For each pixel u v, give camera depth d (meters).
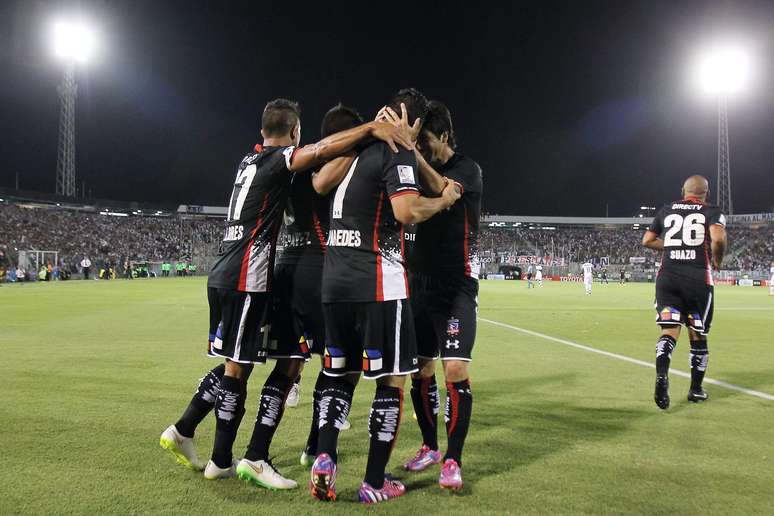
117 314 13.45
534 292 28.05
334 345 3.10
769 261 54.16
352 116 3.33
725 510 2.81
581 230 68.44
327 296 3.07
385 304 3.00
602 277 48.53
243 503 2.87
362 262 3.01
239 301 3.23
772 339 9.98
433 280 3.46
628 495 2.99
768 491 3.06
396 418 3.05
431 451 3.54
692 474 3.31
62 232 47.62
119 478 3.14
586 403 5.08
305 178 3.40
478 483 3.17
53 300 18.05
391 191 2.94
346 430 4.26
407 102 3.16
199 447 3.70
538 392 5.52
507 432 4.16
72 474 3.18
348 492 3.05
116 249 50.75
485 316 14.38
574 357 7.75
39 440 3.76
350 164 3.10
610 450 3.75
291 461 3.56
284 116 3.43
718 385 5.98
